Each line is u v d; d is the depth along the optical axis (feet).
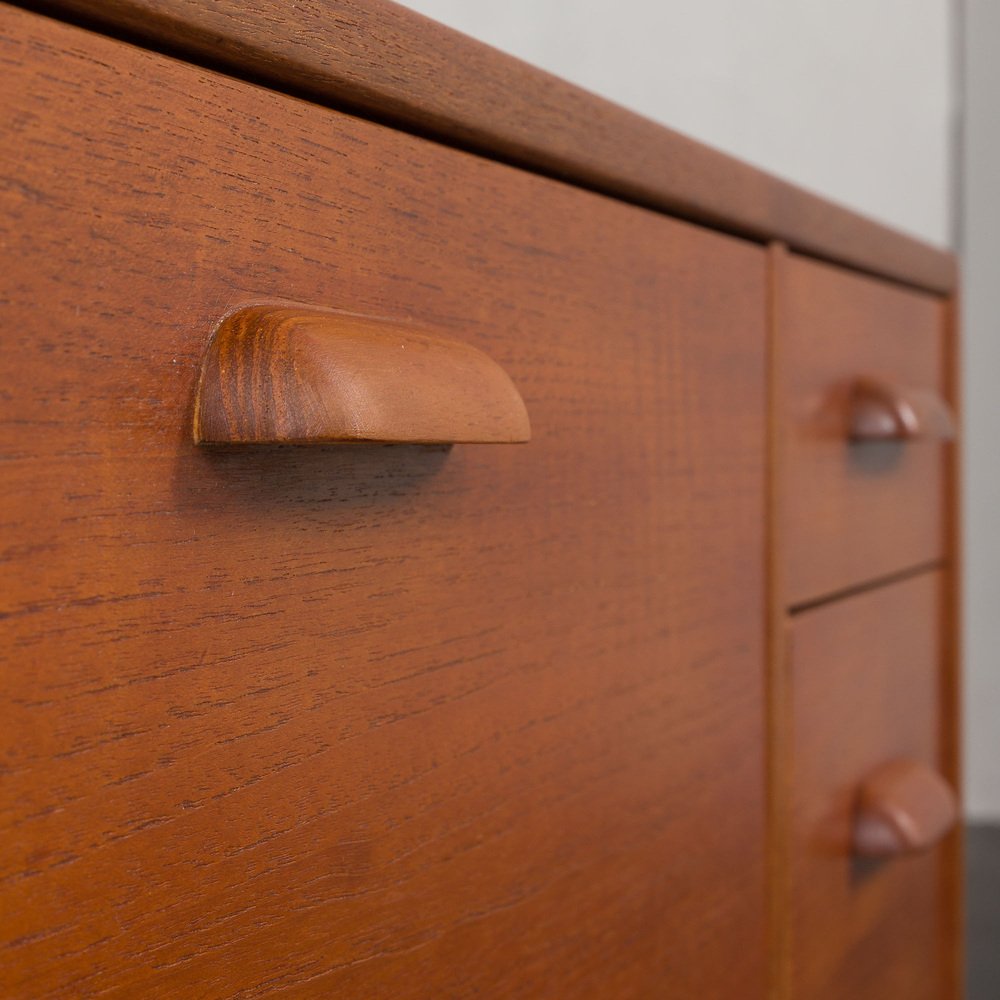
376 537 1.03
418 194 1.07
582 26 2.49
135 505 0.83
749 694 1.68
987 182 5.60
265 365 0.85
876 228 2.05
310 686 0.97
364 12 1.00
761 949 1.74
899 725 2.23
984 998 3.71
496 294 1.16
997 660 5.70
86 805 0.80
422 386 0.91
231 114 0.89
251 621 0.92
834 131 3.70
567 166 1.26
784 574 1.75
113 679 0.82
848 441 1.98
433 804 1.10
